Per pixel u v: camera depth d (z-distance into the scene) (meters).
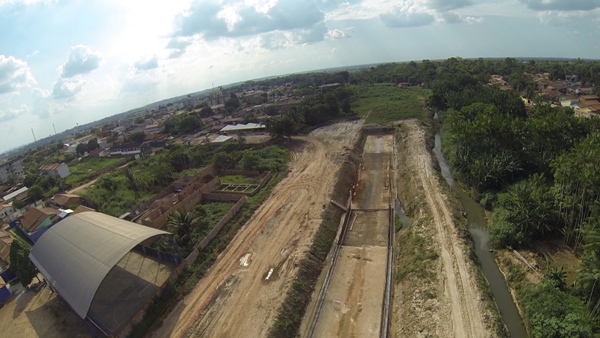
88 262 39.25
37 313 44.44
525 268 38.94
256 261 46.38
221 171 86.19
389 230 52.47
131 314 38.97
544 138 58.91
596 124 62.44
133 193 81.31
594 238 31.95
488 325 31.59
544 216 42.81
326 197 62.34
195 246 50.31
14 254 49.50
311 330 35.94
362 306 38.31
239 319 36.69
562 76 159.88
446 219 49.56
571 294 33.38
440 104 126.12
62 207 80.50
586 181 39.38
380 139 100.94
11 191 111.81
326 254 48.16
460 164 66.19
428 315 33.81
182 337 35.41
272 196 66.50
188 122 149.50
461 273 38.50
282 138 107.75
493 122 62.16
